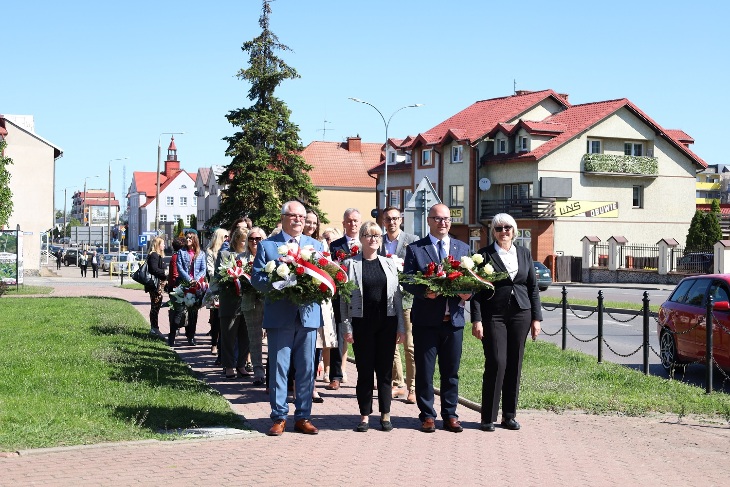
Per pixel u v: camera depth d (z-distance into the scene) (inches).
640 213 2299.5
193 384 426.0
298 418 332.2
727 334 492.1
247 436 318.3
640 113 2271.2
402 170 2637.8
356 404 398.9
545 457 298.5
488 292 341.7
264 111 1939.0
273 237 341.7
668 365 558.6
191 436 315.3
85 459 275.6
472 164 2331.4
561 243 2190.0
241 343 477.1
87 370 447.2
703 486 266.2
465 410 387.9
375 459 288.5
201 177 4431.6
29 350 522.0
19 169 2389.3
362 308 335.3
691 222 2192.4
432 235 348.2
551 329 835.4
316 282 317.7
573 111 2342.5
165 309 956.0
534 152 2160.4
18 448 284.4
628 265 2047.2
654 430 353.1
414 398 403.2
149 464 271.4
